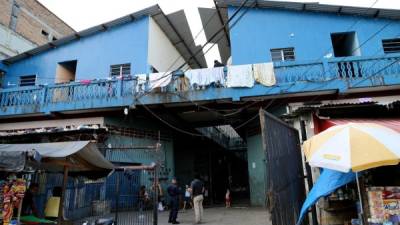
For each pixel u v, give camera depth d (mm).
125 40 15211
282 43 13656
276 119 4434
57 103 13086
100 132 12312
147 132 14492
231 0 14000
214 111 13297
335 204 6363
